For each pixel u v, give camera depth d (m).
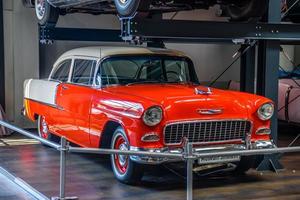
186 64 6.85
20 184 5.63
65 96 6.72
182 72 6.76
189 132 5.48
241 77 7.43
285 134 9.83
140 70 6.47
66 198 4.80
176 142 5.43
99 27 10.19
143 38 5.69
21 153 7.58
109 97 5.80
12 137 9.06
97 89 6.12
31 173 6.33
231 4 6.45
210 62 11.33
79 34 8.69
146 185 5.79
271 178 6.25
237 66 11.61
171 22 5.62
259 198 5.36
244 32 6.02
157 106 5.29
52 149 7.91
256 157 6.61
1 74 9.48
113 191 5.52
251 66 7.21
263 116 5.83
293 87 9.28
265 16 6.29
